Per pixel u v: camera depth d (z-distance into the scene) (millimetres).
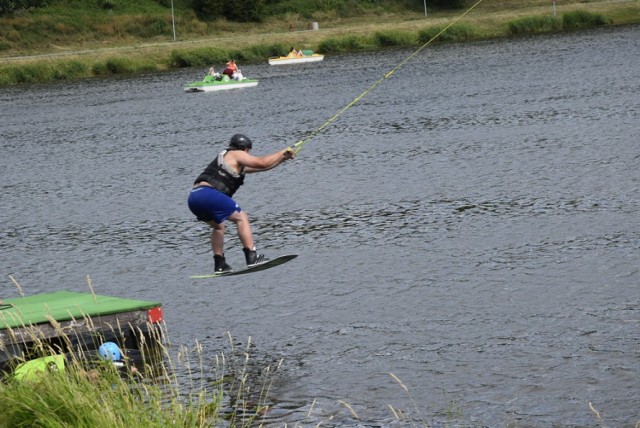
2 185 105438
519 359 41438
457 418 35750
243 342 46469
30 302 47438
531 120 121188
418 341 44938
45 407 31484
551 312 47562
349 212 76250
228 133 135625
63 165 117250
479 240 63406
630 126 107750
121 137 140625
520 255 58719
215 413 33250
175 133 140375
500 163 92312
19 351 41375
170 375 41562
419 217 72125
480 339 44531
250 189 90250
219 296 55281
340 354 43875
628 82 155250
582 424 34500
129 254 68125
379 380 40281
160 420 31312
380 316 49219
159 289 58062
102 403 32750
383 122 133875
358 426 35531
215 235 40000
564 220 66875
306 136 125625
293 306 52156
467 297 51281
